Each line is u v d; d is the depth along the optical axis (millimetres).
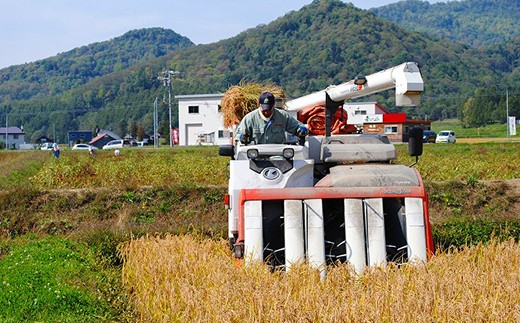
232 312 7180
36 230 18859
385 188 9250
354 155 10422
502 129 112188
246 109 16016
